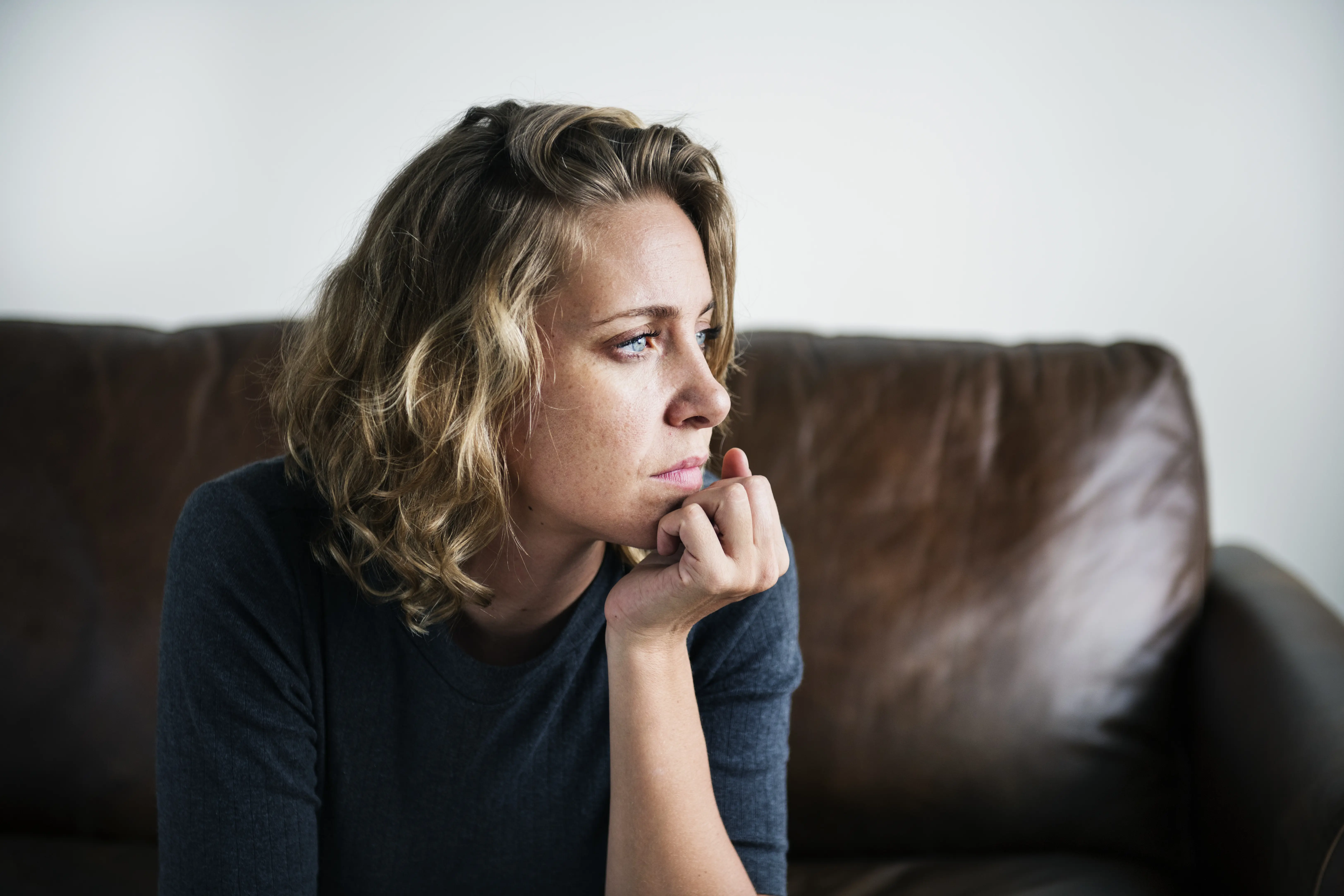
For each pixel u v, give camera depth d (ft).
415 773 2.52
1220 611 3.77
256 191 5.32
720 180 2.37
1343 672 3.10
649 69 5.25
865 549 3.84
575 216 2.08
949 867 3.57
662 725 2.37
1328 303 5.16
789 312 5.41
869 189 5.29
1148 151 5.17
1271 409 5.27
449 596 2.29
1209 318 5.24
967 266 5.32
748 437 4.02
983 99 5.19
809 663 3.77
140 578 3.87
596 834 2.68
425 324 2.21
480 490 2.17
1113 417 3.91
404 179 2.29
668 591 2.27
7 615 3.86
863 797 3.72
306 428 2.44
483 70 5.27
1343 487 5.28
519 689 2.42
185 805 2.25
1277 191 5.13
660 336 2.17
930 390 4.04
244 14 5.20
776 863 2.66
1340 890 2.51
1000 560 3.77
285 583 2.38
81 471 3.97
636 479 2.19
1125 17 5.09
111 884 3.41
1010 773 3.66
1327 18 5.00
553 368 2.13
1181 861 3.59
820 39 5.20
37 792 3.79
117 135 5.25
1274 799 2.94
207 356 4.16
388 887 2.64
